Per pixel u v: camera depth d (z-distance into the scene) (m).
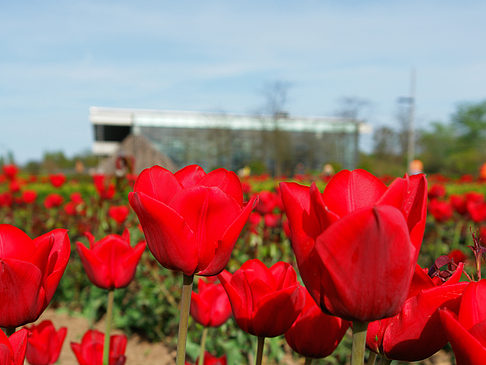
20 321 0.76
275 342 3.37
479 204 5.14
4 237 0.78
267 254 4.29
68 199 11.84
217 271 0.78
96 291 4.81
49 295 0.80
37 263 0.77
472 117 57.38
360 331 0.63
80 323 4.94
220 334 3.55
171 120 42.84
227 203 0.75
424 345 0.66
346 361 3.67
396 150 38.84
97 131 45.31
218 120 41.19
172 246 0.74
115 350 1.49
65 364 3.79
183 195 0.74
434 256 5.41
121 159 6.22
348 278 0.58
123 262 1.34
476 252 0.76
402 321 0.67
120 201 6.09
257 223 4.27
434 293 0.64
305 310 0.98
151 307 4.54
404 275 0.58
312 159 41.84
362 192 0.66
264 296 0.90
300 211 0.64
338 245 0.57
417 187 0.63
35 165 42.91
